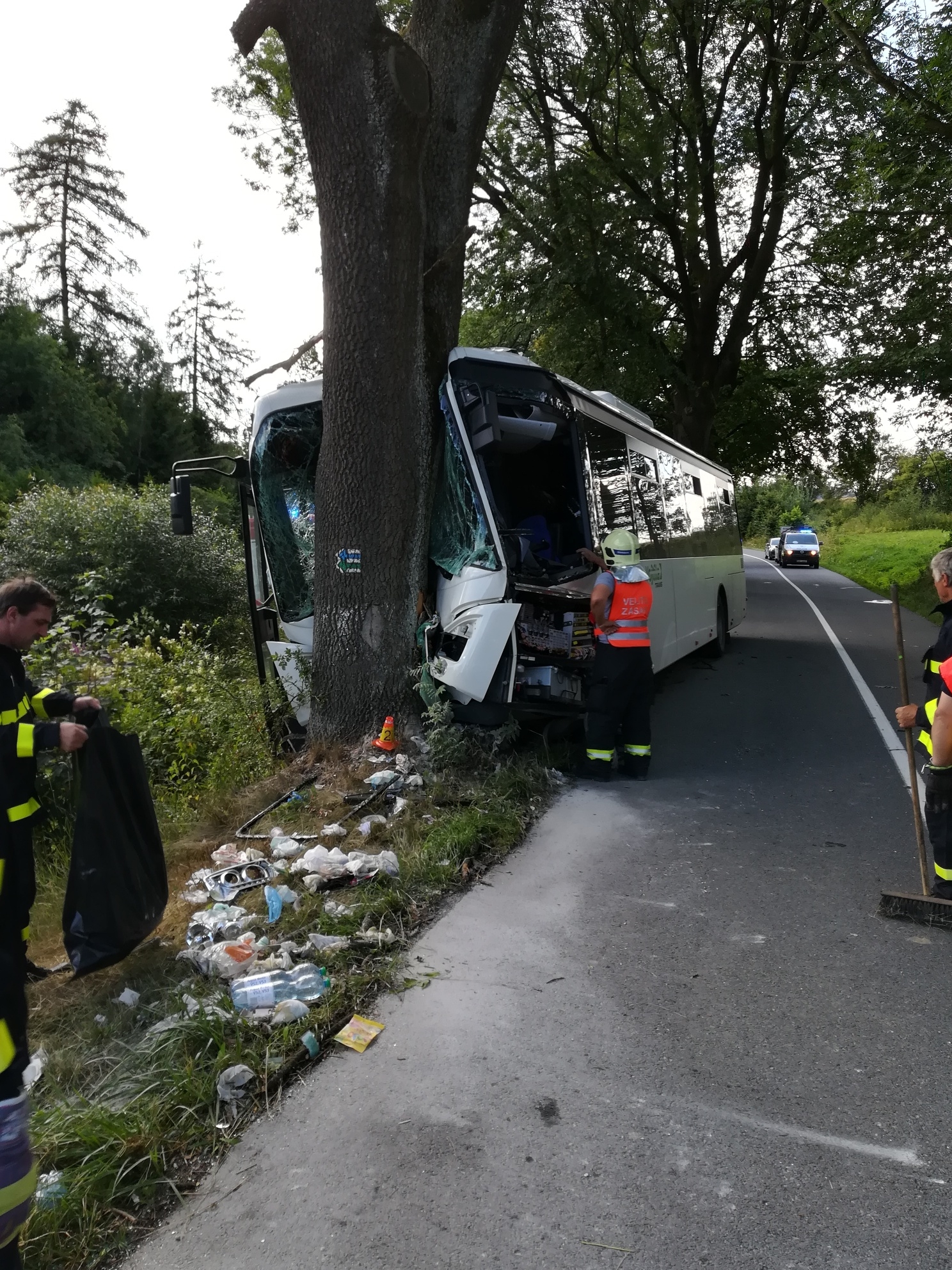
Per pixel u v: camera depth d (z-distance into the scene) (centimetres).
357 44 643
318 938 436
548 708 746
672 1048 357
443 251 771
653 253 2292
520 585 717
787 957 433
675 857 564
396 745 702
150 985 403
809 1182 284
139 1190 284
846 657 1430
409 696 725
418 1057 352
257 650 846
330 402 709
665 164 2123
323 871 511
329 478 716
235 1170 295
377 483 705
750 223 2359
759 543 7256
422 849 546
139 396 4359
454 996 397
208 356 5497
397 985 405
